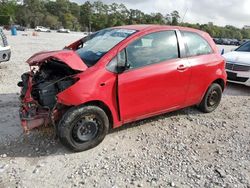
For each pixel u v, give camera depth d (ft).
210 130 18.15
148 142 16.08
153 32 16.63
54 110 14.06
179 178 12.92
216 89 20.49
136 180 12.62
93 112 14.43
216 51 20.20
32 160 13.82
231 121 19.85
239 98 25.85
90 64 14.90
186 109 21.36
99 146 15.33
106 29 18.72
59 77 15.11
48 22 359.87
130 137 16.52
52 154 14.37
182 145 15.97
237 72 28.27
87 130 14.58
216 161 14.46
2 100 21.75
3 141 15.40
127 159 14.26
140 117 16.53
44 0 410.31
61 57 14.12
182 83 17.74
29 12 366.63
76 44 18.88
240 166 14.10
